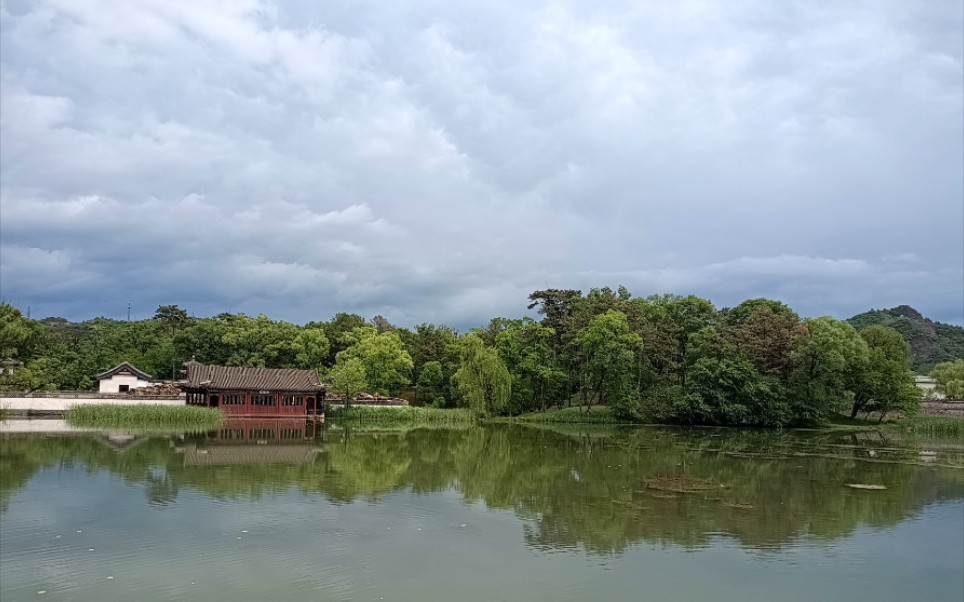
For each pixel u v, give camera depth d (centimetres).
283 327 10250
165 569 1891
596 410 9031
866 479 3853
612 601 1781
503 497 3072
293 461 3966
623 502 3020
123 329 11231
